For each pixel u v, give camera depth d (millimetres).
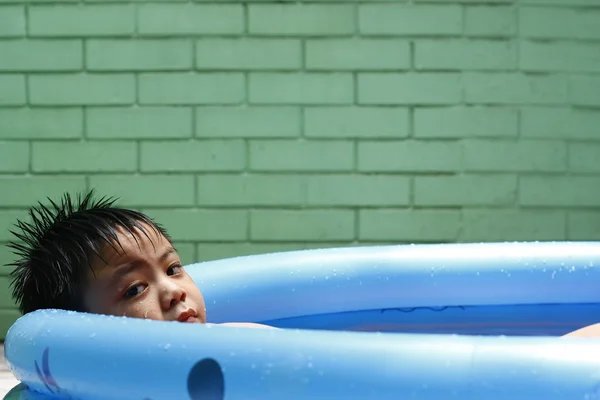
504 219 2861
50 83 2811
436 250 1646
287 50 2811
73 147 2820
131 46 2807
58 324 910
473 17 2830
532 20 2838
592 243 1668
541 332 1608
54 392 899
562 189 2865
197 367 768
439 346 721
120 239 1095
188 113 2820
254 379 742
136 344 811
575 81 2855
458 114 2840
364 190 2848
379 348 729
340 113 2828
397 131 2838
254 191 2836
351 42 2814
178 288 1082
